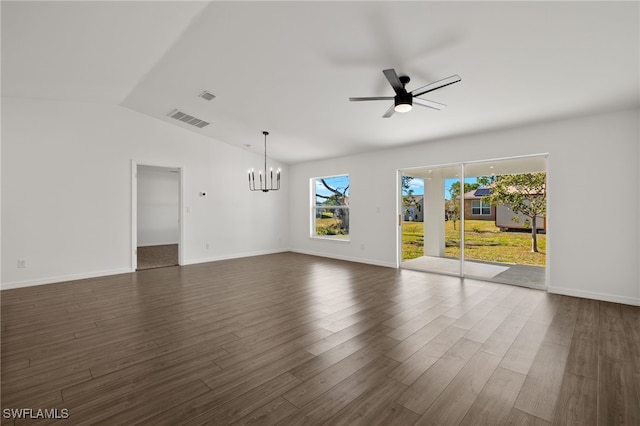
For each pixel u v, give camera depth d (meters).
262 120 5.22
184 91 4.45
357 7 2.46
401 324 3.05
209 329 2.95
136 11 2.61
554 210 4.11
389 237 6.02
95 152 5.19
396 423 1.66
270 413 1.74
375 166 6.23
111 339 2.72
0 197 4.41
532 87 3.30
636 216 3.58
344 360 2.34
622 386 1.99
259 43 3.11
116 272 5.39
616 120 3.69
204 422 1.67
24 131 4.59
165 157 5.96
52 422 1.66
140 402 1.84
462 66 3.05
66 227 4.92
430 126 4.64
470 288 4.40
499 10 2.31
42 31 2.80
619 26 2.32
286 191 8.19
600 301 3.76
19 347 2.57
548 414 1.73
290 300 3.86
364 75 3.46
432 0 2.28
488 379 2.08
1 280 4.40
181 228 6.22
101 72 3.87
